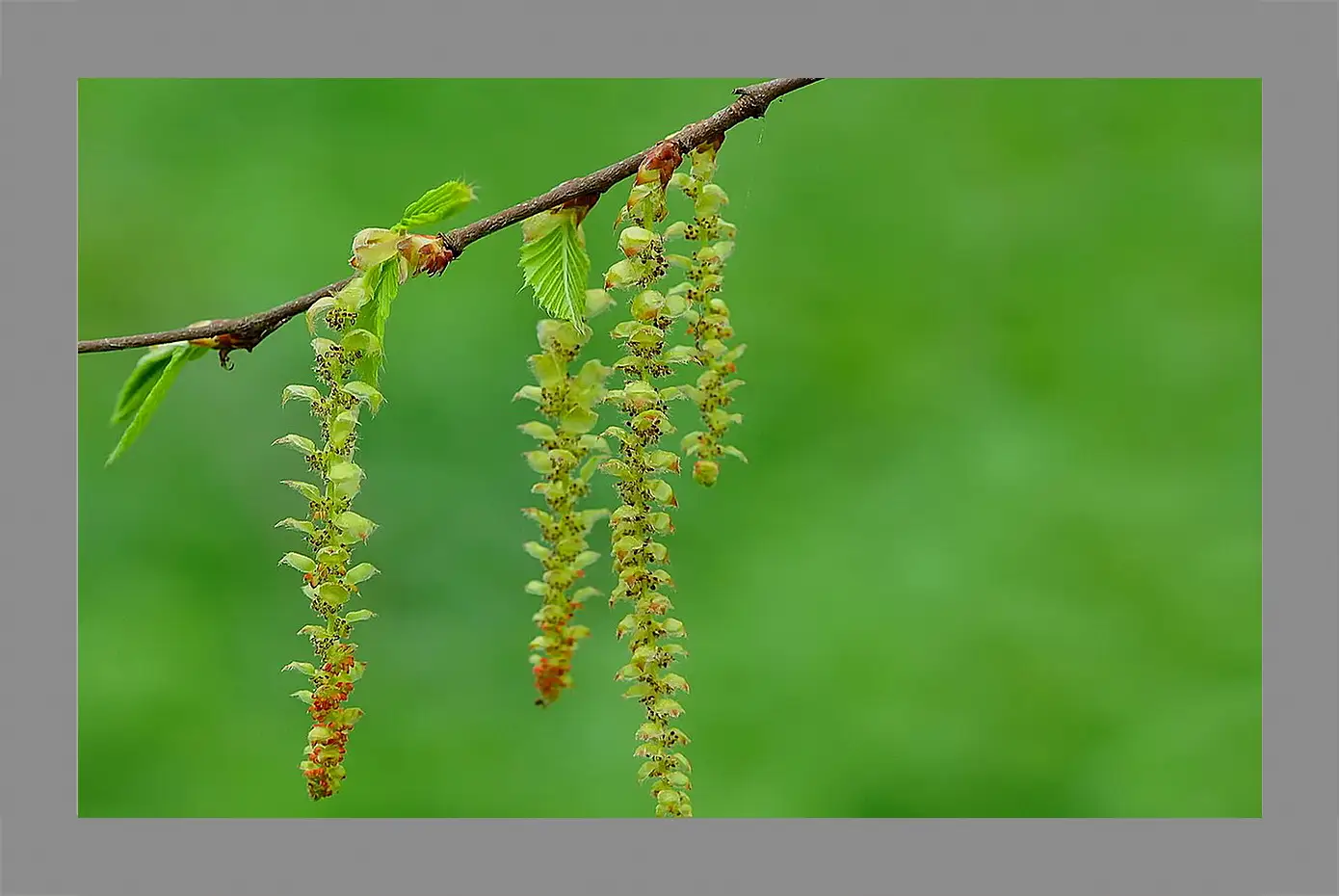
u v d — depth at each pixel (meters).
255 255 0.90
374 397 0.55
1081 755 0.77
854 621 0.81
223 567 0.83
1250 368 0.87
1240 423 0.86
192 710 0.78
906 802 0.77
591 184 0.55
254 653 0.81
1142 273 0.90
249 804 0.76
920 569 0.82
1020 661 0.79
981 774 0.77
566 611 0.55
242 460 0.85
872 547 0.84
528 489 0.86
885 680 0.79
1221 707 0.77
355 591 0.55
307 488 0.55
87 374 0.86
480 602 0.84
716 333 0.56
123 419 0.56
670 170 0.55
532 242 0.55
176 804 0.76
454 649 0.82
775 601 0.84
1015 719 0.78
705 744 0.80
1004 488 0.84
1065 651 0.79
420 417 0.87
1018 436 0.86
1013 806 0.76
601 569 0.83
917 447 0.87
